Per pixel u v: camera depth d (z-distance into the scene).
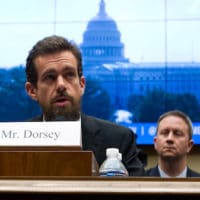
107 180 1.14
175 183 1.12
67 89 1.88
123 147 2.07
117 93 3.75
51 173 1.31
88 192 1.11
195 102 3.69
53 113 1.89
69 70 1.90
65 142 1.36
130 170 2.00
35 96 2.02
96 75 3.78
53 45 1.91
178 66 3.74
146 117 3.70
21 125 1.40
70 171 1.31
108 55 3.80
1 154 1.33
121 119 3.71
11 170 1.32
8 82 3.81
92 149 2.04
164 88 3.73
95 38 3.83
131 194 1.11
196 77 3.72
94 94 3.76
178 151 3.09
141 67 3.77
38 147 1.36
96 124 2.13
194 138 3.64
